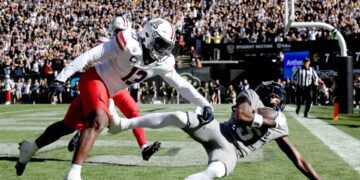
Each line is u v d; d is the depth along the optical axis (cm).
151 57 812
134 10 5734
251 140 748
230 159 722
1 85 4925
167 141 1512
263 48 4466
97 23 5688
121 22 1126
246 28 4891
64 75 788
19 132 1853
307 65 2550
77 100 933
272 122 733
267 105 764
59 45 5422
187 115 735
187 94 831
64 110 3381
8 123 2302
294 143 1451
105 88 828
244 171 998
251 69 4472
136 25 5575
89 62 803
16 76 4941
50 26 5759
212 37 4978
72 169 748
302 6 4800
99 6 5866
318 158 1170
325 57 4200
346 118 2469
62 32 5653
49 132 947
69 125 948
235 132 742
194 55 4675
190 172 997
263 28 4731
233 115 754
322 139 1552
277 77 4381
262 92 766
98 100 811
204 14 5366
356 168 1035
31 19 5891
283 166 1056
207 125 732
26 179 928
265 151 1267
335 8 4753
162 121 755
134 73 828
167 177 945
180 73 4556
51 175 967
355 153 1252
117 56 813
